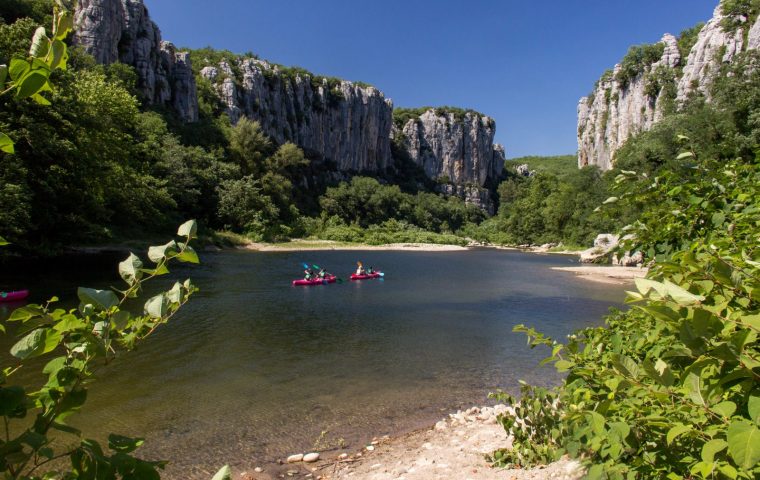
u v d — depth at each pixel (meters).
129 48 64.75
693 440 1.88
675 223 2.89
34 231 22.67
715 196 2.83
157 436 6.88
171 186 46.66
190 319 14.70
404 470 5.69
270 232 58.44
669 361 1.75
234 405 8.15
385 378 9.88
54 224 22.97
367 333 13.96
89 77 27.59
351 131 119.62
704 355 1.20
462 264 40.53
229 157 69.94
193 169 52.78
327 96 114.56
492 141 159.75
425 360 11.27
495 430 6.99
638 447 2.16
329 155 113.81
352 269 33.88
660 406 2.04
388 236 75.38
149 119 53.12
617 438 2.12
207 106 81.81
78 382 1.36
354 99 120.19
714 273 1.34
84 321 1.36
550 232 73.25
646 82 81.81
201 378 9.44
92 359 1.37
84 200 24.14
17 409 1.24
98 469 1.25
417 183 134.50
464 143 149.25
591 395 2.85
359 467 6.03
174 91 72.12
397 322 15.70
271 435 7.03
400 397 8.80
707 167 3.04
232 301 18.33
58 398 1.32
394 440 6.93
